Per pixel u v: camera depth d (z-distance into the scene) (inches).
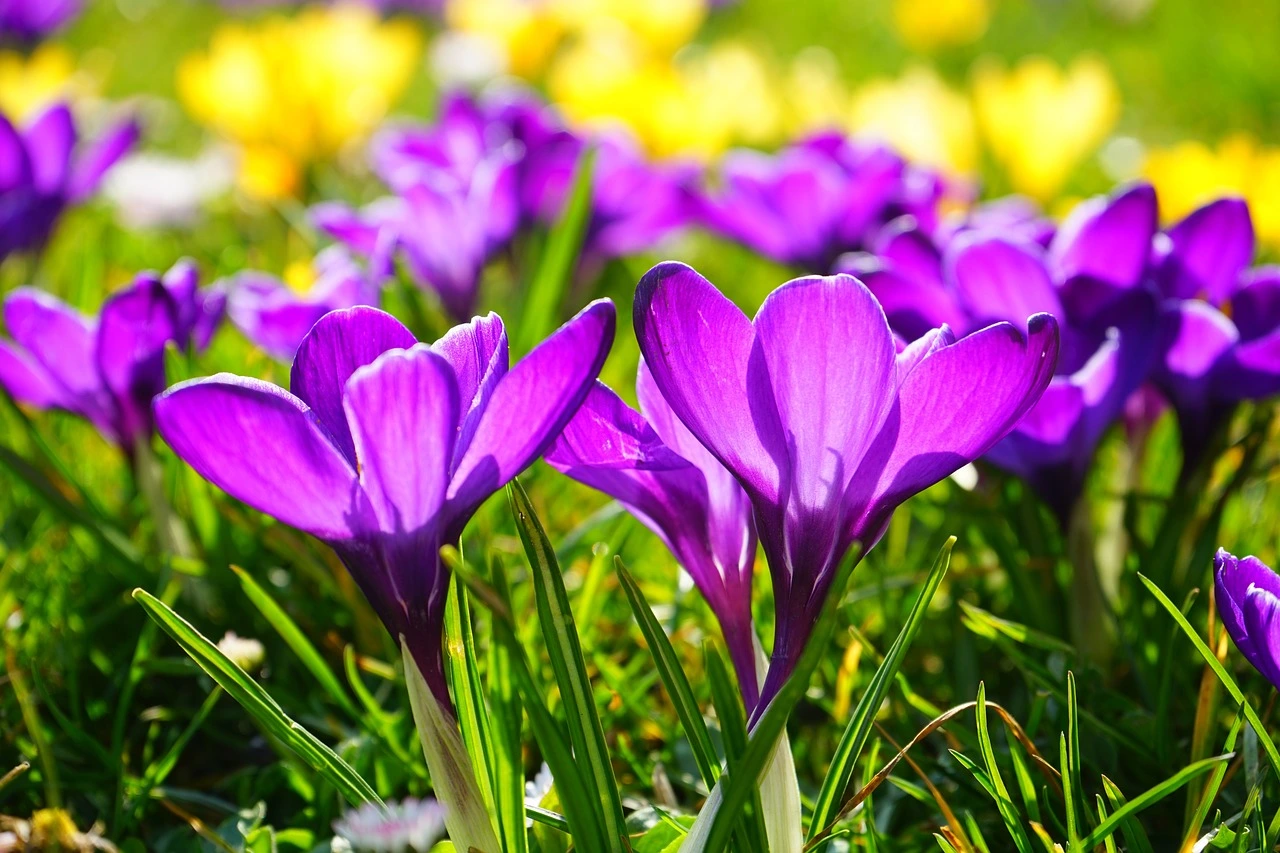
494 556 19.7
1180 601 23.7
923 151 43.4
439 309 30.9
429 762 19.6
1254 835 21.0
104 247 44.4
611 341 18.8
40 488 24.6
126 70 83.0
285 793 23.3
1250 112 65.1
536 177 32.9
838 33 91.0
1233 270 23.8
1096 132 41.6
